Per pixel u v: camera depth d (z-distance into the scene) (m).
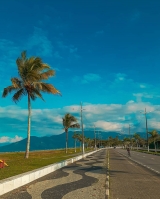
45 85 28.94
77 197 9.60
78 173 17.44
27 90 29.38
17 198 9.49
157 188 11.51
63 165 23.03
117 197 9.62
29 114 29.56
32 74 27.28
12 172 14.73
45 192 10.62
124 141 159.25
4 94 29.47
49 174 16.83
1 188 10.16
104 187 11.73
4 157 36.72
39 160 26.33
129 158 38.31
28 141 29.31
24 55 28.34
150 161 30.94
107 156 44.88
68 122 62.06
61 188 11.55
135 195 9.98
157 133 89.44
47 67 28.95
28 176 13.23
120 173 17.62
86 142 126.12
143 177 15.40
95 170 19.53
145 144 142.50
